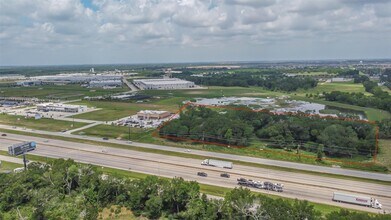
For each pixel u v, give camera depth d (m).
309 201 90.44
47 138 158.38
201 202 79.25
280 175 109.88
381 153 138.88
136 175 108.38
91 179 91.00
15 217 77.00
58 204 81.44
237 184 102.00
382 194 95.44
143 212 83.19
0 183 86.62
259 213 72.56
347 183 103.56
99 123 191.62
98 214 82.25
